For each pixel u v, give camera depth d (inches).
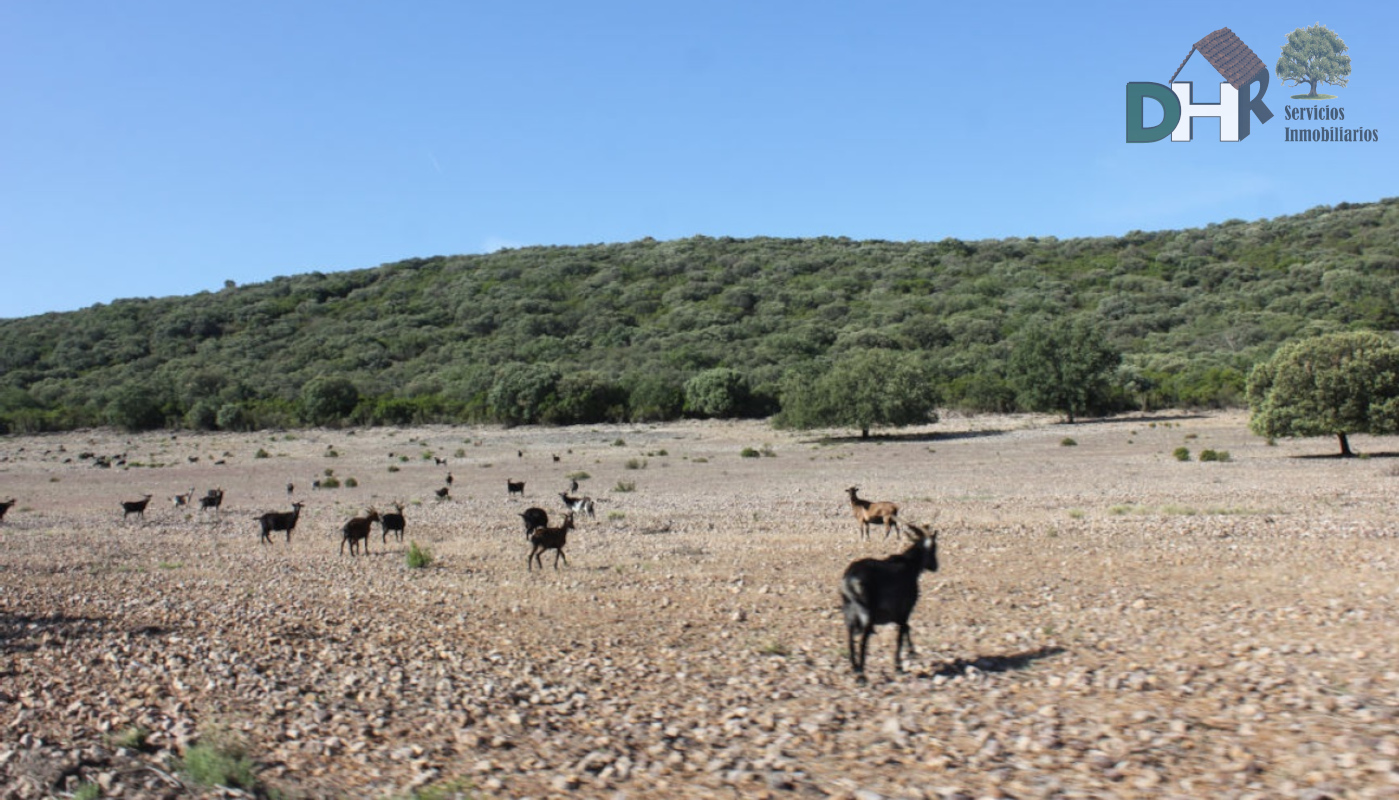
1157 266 5452.8
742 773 279.4
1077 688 358.3
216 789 283.0
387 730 347.9
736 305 5221.5
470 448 2847.0
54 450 3019.2
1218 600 542.6
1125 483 1483.8
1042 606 552.7
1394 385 1665.8
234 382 4133.9
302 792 281.1
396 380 4301.2
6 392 4178.2
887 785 266.1
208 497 1478.8
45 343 5275.6
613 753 309.7
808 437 2952.8
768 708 357.4
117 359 4933.6
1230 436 2415.1
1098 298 4950.8
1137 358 3846.0
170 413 3730.3
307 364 4645.7
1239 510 1063.6
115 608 635.5
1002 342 4109.3
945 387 3676.2
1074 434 2706.7
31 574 831.7
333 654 475.8
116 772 297.0
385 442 3093.0
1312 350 1766.7
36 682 430.9
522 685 410.0
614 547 928.3
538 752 317.4
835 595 620.4
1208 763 266.1
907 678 393.1
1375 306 4013.3
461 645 501.4
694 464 2191.2
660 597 634.2
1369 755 259.4
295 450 2891.2
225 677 430.9
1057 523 1003.9
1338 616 467.2
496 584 717.3
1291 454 1881.2
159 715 373.1
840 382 2795.3
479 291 5792.3
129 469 2438.5
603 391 3624.5
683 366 4116.6
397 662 464.4
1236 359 3543.3
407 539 1088.8
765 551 860.0
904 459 2161.7
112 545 1083.9
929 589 625.0
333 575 797.2
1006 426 3100.4
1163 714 316.2
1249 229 5969.5
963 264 5954.7
